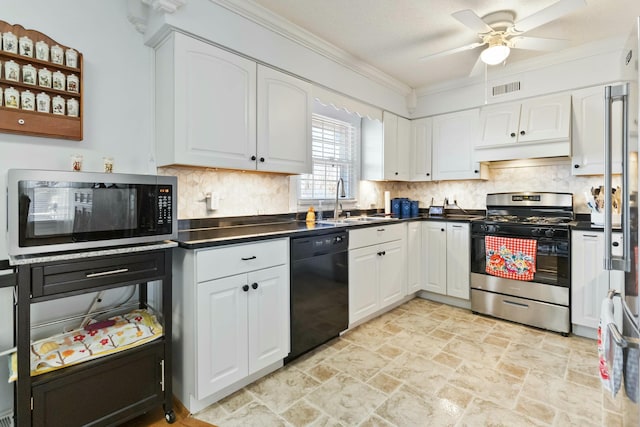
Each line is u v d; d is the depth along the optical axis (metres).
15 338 1.40
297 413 1.69
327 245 2.37
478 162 3.39
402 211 3.83
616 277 2.15
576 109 2.86
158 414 1.71
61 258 1.30
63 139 1.71
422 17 2.30
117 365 1.48
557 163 3.18
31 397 1.26
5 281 1.21
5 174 1.56
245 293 1.85
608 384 1.24
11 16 1.56
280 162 2.38
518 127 3.08
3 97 1.52
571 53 2.82
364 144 3.68
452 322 2.89
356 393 1.86
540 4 2.12
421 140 3.82
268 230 2.19
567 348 2.39
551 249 2.66
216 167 2.05
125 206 1.48
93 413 1.42
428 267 3.44
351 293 2.62
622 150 1.21
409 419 1.64
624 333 1.28
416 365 2.16
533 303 2.76
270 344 1.99
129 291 1.96
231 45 2.06
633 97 1.13
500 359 2.23
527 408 1.72
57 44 1.66
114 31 1.89
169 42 1.86
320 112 3.29
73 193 1.34
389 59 2.99
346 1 2.11
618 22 2.36
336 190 3.34
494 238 2.94
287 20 2.32
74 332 1.57
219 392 1.80
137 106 1.98
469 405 1.75
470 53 2.85
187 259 1.68
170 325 1.63
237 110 2.11
